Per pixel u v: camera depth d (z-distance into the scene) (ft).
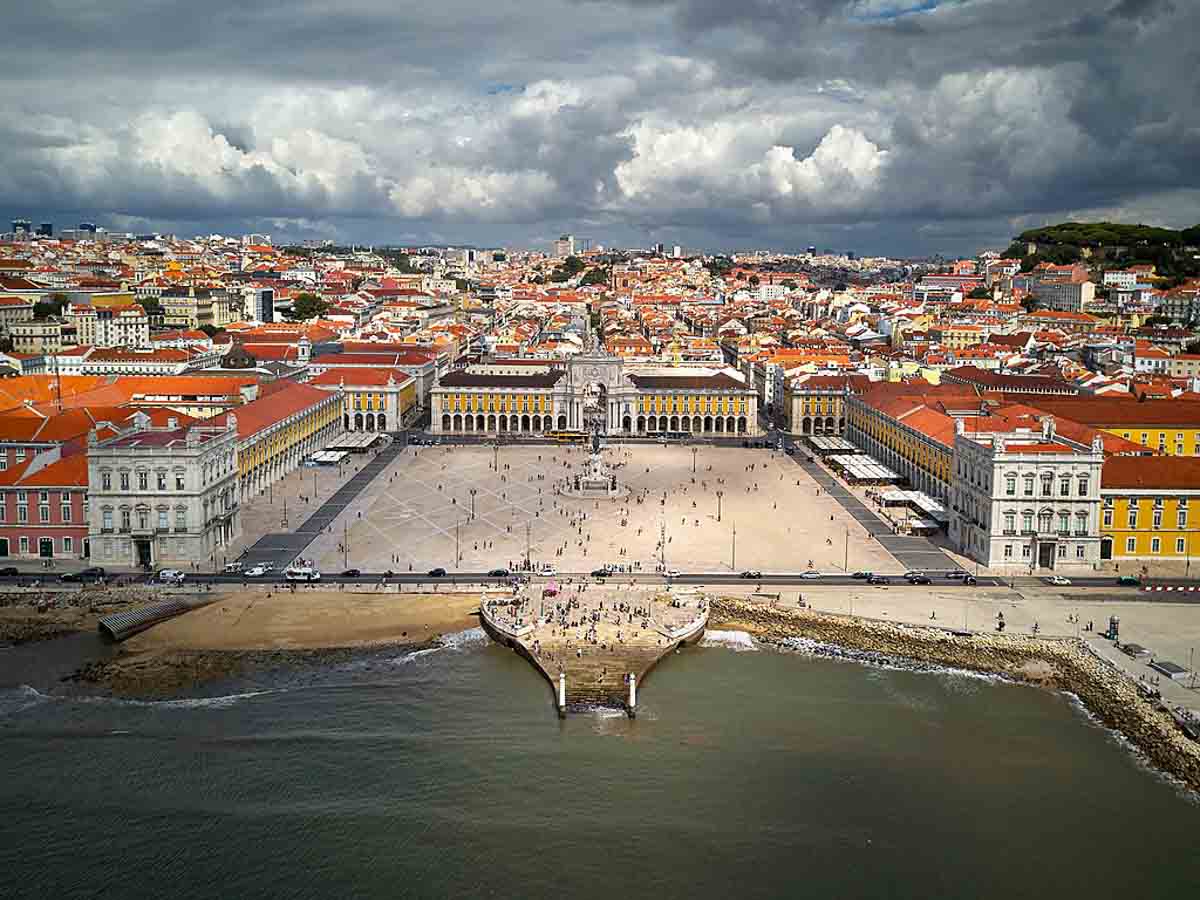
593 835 366.43
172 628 536.01
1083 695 471.62
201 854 355.15
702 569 638.94
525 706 460.14
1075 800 388.37
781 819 376.07
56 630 529.04
